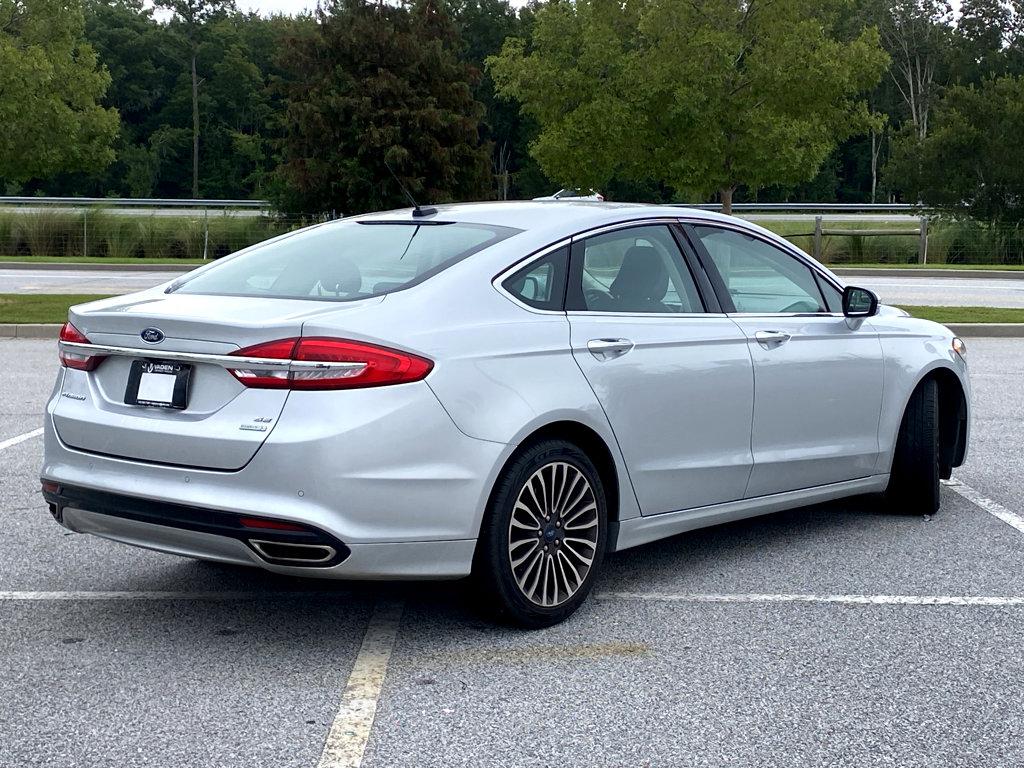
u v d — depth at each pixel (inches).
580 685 148.7
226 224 1318.9
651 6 811.4
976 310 671.8
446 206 201.3
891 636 167.6
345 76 1365.7
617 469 179.0
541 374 167.9
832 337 218.8
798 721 137.5
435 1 1440.7
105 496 159.9
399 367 152.4
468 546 159.3
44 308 651.5
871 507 249.0
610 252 187.9
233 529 149.5
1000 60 3095.5
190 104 3698.3
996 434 330.0
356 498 148.9
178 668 154.6
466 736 133.1
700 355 192.2
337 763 126.0
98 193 3595.0
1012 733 134.3
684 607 181.0
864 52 761.6
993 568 202.5
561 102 925.8
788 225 1288.1
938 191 1521.9
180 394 155.8
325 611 179.0
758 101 781.9
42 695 144.9
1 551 210.8
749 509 205.8
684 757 127.7
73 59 1052.5
